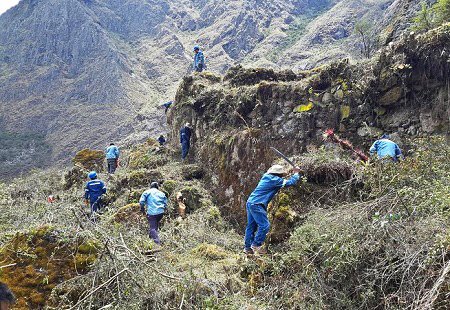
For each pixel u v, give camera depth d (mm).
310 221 5668
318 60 32594
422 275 4277
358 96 9664
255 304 4910
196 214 9680
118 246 5191
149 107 50031
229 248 7668
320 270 4961
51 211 6789
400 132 9070
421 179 5652
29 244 5070
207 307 4754
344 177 6418
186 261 6211
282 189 6352
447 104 8562
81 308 4535
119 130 48562
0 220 8461
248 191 10398
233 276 5664
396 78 9141
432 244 4414
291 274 5207
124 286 4746
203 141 12453
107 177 12898
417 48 8906
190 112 13414
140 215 8570
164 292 4934
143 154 14750
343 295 4688
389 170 6027
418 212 5016
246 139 10797
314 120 10156
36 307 4660
